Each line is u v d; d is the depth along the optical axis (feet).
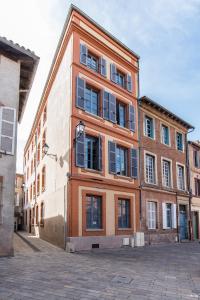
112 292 21.40
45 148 60.23
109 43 64.39
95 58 61.46
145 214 65.31
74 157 51.60
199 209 87.04
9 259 35.58
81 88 55.31
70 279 25.23
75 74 55.11
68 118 53.88
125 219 61.05
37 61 44.11
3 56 41.78
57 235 54.29
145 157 69.15
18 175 139.95
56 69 65.26
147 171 69.62
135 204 63.16
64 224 50.60
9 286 22.29
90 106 58.13
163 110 75.66
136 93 69.87
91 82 57.93
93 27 60.64
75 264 33.63
